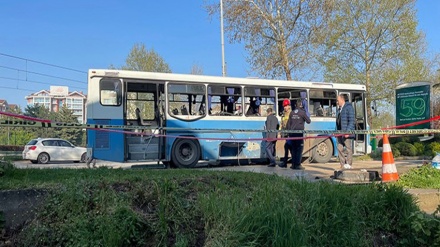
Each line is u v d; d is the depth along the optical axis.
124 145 12.88
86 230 4.43
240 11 26.02
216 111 14.38
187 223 4.70
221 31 28.00
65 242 4.43
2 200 4.59
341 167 11.63
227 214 4.57
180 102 13.88
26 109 55.94
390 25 28.23
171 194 4.87
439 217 5.29
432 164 9.57
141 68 42.47
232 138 14.12
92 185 4.94
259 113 15.15
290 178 6.36
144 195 4.88
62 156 26.27
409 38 28.17
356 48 29.11
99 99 12.74
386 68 28.89
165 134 13.46
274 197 4.95
